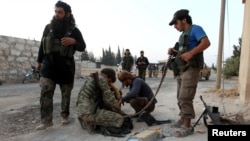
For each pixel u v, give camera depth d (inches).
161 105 293.4
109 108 196.2
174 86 585.9
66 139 180.7
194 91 175.5
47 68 201.8
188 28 176.2
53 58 200.5
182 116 177.2
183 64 174.7
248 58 298.4
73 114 253.3
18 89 521.3
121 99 213.3
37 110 285.6
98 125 190.5
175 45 189.3
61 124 214.1
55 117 249.4
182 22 176.6
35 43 749.9
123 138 177.3
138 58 625.9
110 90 197.5
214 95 375.6
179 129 182.1
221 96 360.8
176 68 191.8
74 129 200.7
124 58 574.6
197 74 174.7
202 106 280.2
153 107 221.9
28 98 379.9
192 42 173.0
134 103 217.2
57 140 179.9
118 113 197.0
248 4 320.5
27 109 290.8
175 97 362.9
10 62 684.7
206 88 518.0
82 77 888.9
